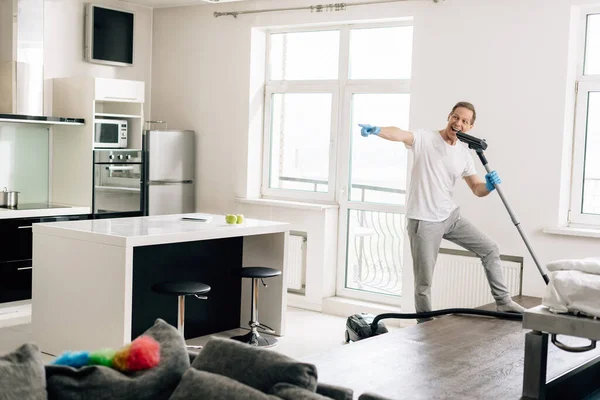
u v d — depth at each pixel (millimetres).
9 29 6562
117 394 2201
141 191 7395
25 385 2094
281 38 7367
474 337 4566
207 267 5801
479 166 5969
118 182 7172
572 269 3328
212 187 7676
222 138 7578
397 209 6617
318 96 7133
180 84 7883
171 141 7531
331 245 6941
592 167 5738
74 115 7027
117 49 7582
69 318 4926
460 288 6043
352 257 6957
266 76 7473
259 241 5953
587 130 5750
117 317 4645
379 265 6785
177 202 7633
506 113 5848
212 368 2314
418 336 4570
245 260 6055
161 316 5445
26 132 7109
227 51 7492
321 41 7102
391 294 6699
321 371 3797
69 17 7281
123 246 4594
